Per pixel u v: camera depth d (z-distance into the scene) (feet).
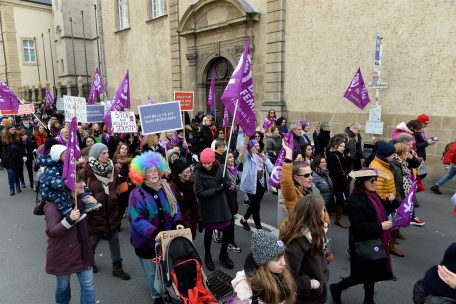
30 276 14.67
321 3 33.27
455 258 6.64
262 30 39.55
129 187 17.40
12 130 27.48
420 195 25.30
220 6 43.91
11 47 102.83
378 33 29.48
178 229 10.62
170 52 54.75
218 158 16.05
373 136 30.63
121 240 18.42
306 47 35.12
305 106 36.01
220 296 9.87
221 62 47.09
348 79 32.12
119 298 12.91
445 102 26.32
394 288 13.30
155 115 16.08
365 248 10.61
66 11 97.71
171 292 9.30
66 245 9.99
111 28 68.74
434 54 26.50
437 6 25.96
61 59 102.58
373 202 10.77
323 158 17.35
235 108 16.03
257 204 18.54
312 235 8.54
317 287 8.51
